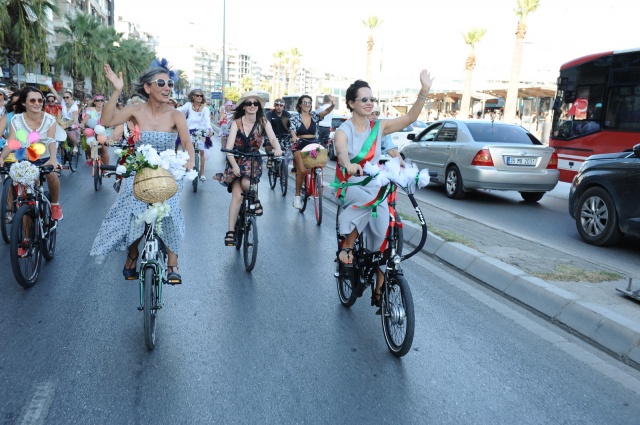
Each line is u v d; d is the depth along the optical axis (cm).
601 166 783
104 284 548
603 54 1159
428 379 377
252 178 618
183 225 458
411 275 608
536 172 1097
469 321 482
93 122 518
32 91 576
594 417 338
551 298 503
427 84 436
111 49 5750
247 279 582
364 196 426
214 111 5297
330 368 388
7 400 332
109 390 347
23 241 521
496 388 368
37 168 536
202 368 381
